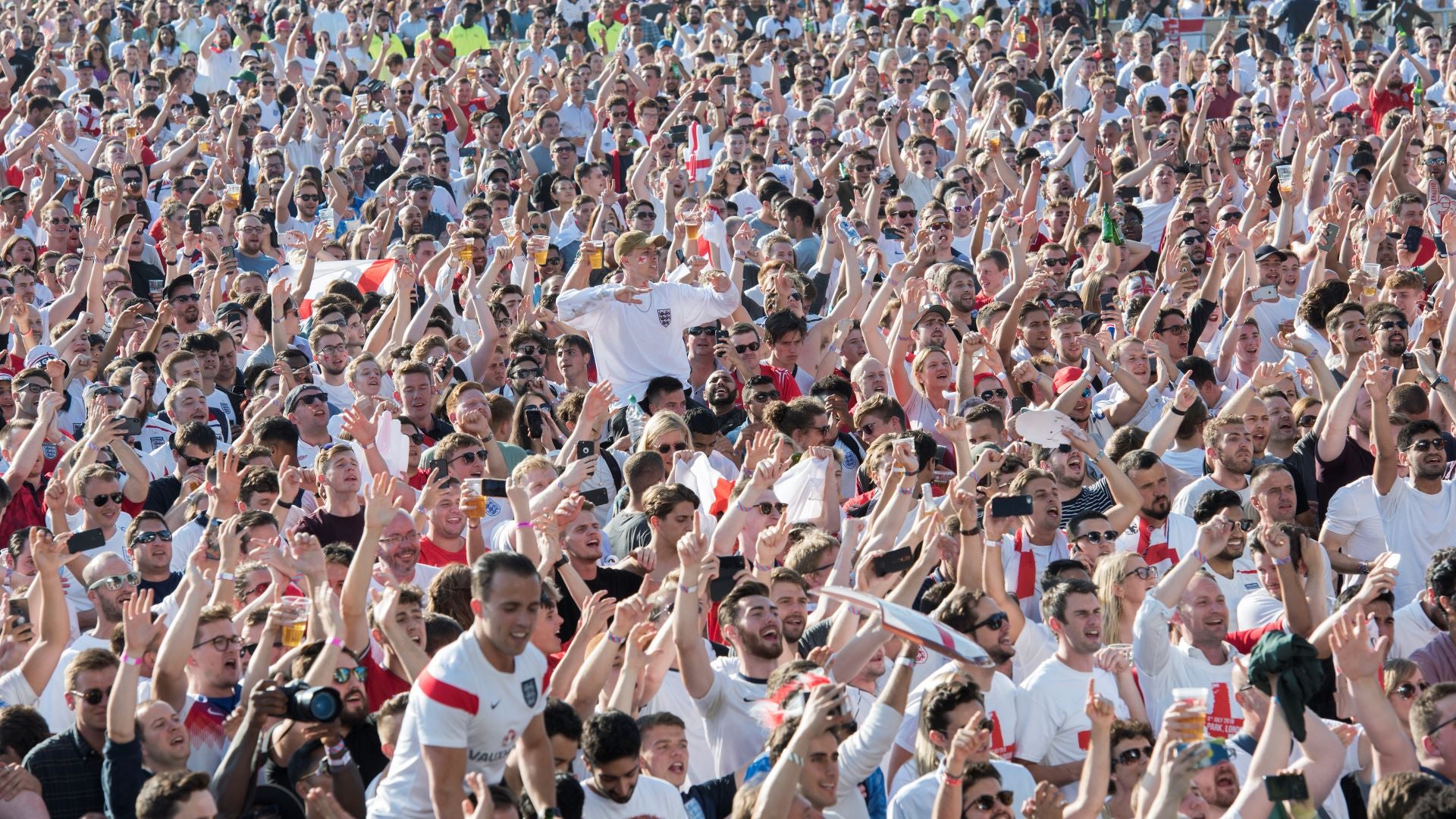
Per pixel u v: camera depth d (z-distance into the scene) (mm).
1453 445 43656
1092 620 31172
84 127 84562
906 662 26938
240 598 32656
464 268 59906
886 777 29984
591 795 26344
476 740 23031
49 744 28031
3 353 55062
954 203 66375
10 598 33188
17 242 64000
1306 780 25078
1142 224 67812
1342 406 41625
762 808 24484
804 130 81625
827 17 103562
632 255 49781
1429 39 90938
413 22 102938
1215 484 41188
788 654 31578
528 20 103312
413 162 76625
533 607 22828
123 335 54750
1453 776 27516
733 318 54531
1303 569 34812
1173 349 53406
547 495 36469
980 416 42906
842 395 47500
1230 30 94938
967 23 100375
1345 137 79812
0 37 94438
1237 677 29172
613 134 79812
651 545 35719
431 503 37562
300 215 74062
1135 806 26453
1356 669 27828
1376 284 56406
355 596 28484
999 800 26047
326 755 25766
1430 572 33781
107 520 40531
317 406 44688
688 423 43469
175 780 24453
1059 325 51250
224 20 99000
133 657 27016
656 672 29922
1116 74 94312
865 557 32500
